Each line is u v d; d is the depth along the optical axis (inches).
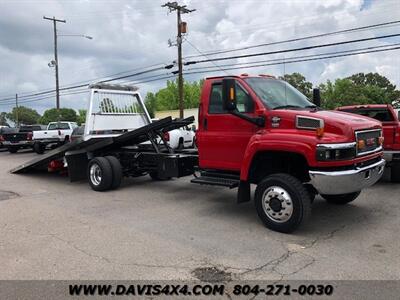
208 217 264.8
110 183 364.5
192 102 2492.6
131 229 239.3
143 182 415.5
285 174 227.3
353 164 214.8
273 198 226.5
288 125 227.6
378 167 233.3
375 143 236.2
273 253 195.0
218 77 268.7
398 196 320.2
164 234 228.4
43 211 289.9
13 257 194.9
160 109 2583.7
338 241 211.8
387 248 200.7
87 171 382.6
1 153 912.3
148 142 412.8
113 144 384.8
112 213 280.7
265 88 256.2
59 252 200.8
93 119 386.3
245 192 248.7
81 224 252.5
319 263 182.1
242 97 251.1
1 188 392.2
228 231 232.1
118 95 414.6
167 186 388.5
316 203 296.5
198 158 305.9
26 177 470.3
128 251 200.5
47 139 869.2
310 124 218.1
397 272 171.2
